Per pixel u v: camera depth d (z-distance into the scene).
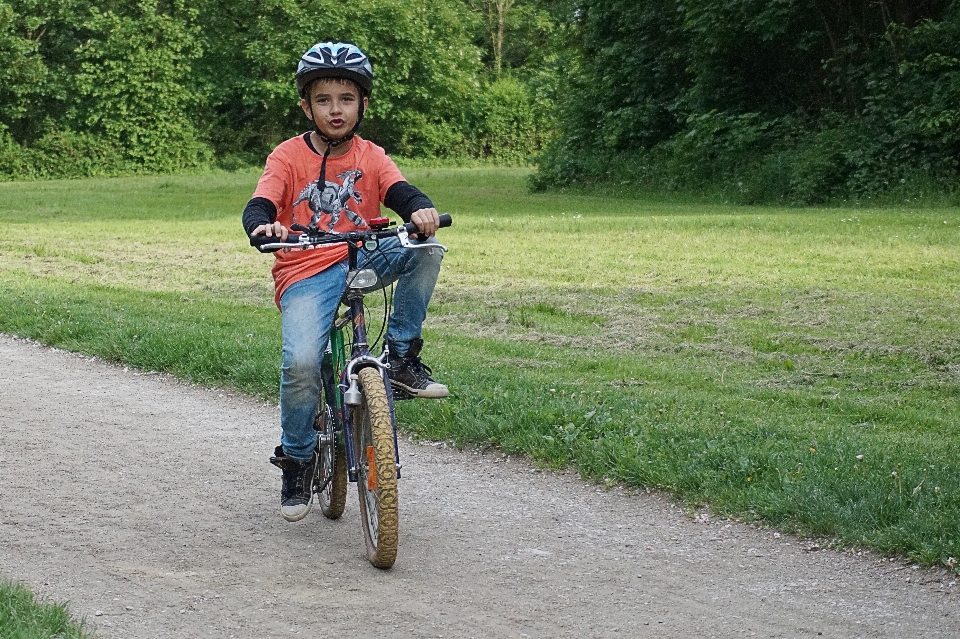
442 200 27.55
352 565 4.40
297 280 4.50
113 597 4.00
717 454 5.55
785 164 25.59
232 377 7.72
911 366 8.17
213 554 4.50
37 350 8.98
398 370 4.64
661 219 19.59
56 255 15.41
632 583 4.23
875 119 24.97
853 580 4.25
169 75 43.94
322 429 4.68
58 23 43.81
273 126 48.22
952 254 14.16
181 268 14.03
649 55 32.00
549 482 5.58
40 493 5.30
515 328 9.77
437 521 4.98
